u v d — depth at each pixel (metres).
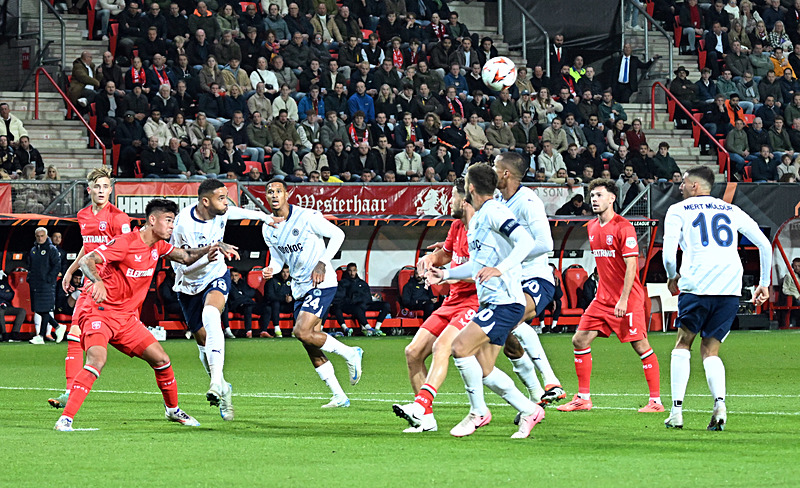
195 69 53.03
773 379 25.44
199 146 48.62
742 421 17.17
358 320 44.69
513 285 14.93
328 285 20.44
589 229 19.92
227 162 47.78
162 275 42.88
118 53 53.78
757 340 40.41
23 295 42.41
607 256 19.42
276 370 28.50
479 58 59.69
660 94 65.25
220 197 19.47
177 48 53.09
